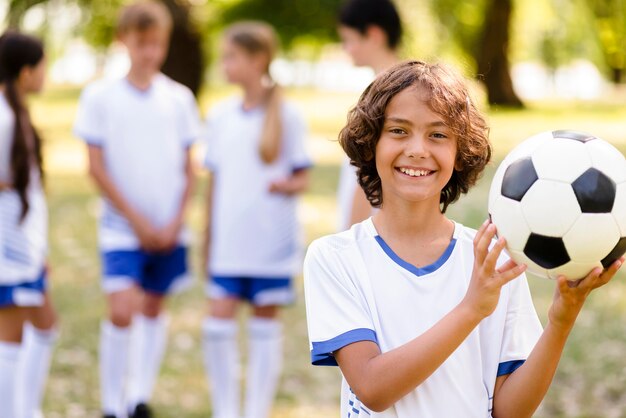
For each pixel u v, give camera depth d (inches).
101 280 318.7
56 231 393.7
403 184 87.1
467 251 90.5
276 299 197.2
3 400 171.2
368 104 88.9
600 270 80.1
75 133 201.5
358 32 156.5
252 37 197.6
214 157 202.7
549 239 79.8
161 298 207.6
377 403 82.1
